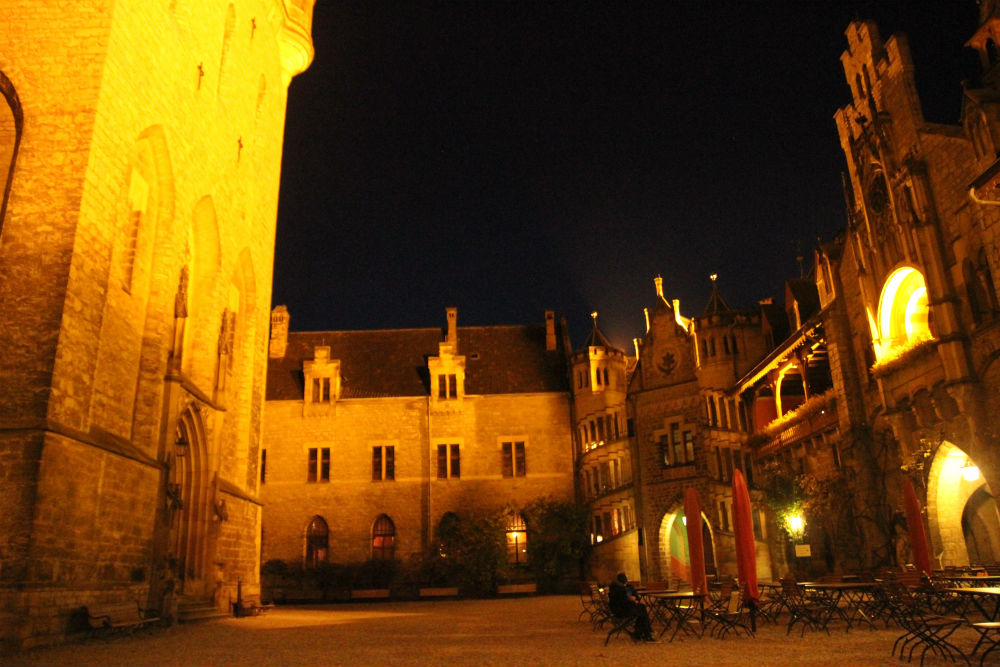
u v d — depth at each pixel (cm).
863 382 3000
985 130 2258
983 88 2389
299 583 4703
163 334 2141
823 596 1728
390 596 4581
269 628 2092
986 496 2756
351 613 2975
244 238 2978
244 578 2898
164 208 2209
